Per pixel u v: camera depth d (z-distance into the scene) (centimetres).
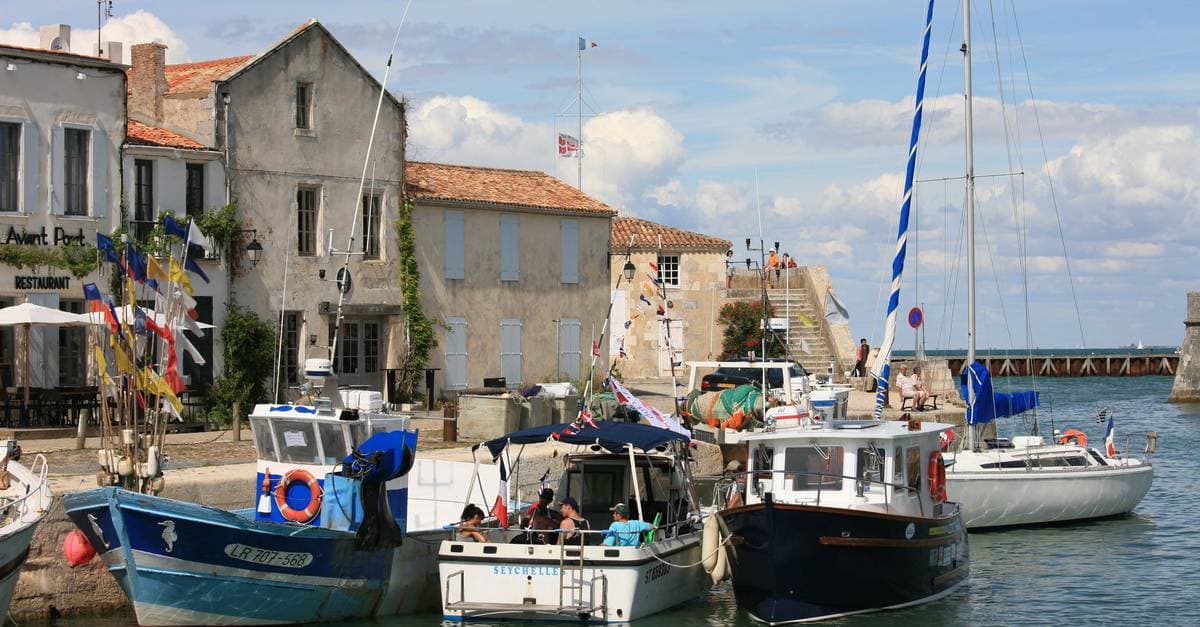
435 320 3862
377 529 1889
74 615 1906
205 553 1761
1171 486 3478
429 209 3869
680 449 2180
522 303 4128
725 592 2184
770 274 5362
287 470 1962
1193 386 6838
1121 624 1998
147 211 3250
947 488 2736
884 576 1981
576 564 1853
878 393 2748
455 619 1903
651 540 1933
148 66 3503
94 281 3092
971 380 3011
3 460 1878
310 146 3584
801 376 3528
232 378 3347
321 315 3600
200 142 3394
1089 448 2945
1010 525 2808
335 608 1908
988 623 1997
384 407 2103
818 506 1897
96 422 2894
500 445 2058
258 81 3472
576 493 2144
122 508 1709
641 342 5231
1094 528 2834
